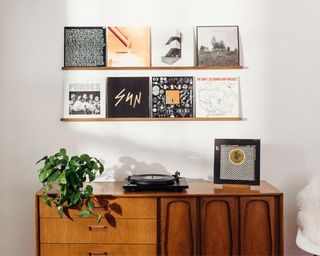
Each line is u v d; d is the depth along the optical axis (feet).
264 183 9.36
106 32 9.72
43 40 9.68
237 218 8.29
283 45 9.73
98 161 8.84
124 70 9.71
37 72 9.68
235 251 8.29
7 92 9.70
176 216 8.27
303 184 9.84
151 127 9.75
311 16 9.71
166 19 9.72
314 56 9.73
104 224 8.29
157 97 9.69
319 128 9.79
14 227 9.80
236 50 9.68
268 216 8.29
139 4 9.70
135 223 8.27
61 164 8.29
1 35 9.65
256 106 9.75
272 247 8.27
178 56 9.68
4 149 9.73
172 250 8.28
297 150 9.80
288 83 9.75
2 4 9.62
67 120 9.64
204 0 9.70
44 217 8.30
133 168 9.79
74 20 9.70
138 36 9.68
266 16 9.71
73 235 8.30
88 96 9.69
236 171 8.91
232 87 9.70
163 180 8.52
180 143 9.77
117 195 8.20
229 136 9.77
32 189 9.77
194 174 9.82
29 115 9.72
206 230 8.30
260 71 9.73
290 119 9.78
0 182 9.77
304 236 8.41
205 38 9.68
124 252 8.31
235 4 9.70
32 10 9.65
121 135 9.75
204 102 9.68
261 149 9.80
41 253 8.34
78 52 9.66
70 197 8.04
